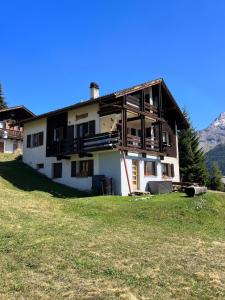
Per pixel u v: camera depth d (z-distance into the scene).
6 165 35.84
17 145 49.53
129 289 8.64
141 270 10.01
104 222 16.45
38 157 35.44
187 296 8.40
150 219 17.83
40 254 10.88
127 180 27.64
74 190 29.28
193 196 23.09
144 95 30.81
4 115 49.56
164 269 10.22
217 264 10.95
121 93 27.38
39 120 36.06
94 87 34.44
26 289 8.40
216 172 59.44
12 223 14.49
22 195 21.81
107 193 26.97
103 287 8.70
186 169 47.12
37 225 14.51
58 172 32.53
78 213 18.22
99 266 10.12
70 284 8.81
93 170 29.08
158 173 31.89
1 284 8.63
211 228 17.17
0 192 21.86
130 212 18.92
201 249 12.72
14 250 11.14
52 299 7.92
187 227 16.81
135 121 31.83
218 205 21.91
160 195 25.50
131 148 28.08
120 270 9.90
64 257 10.73
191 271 10.16
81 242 12.45
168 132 35.31
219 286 9.13
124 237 13.70
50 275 9.36
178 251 12.21
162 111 33.75
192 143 49.19
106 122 29.86
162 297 8.27
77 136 31.05
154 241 13.45
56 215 17.02
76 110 31.47
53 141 33.47
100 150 27.45
